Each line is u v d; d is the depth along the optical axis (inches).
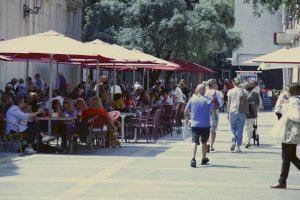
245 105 916.0
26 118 836.0
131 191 553.0
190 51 1979.6
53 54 898.7
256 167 742.5
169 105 1227.9
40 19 1587.1
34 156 807.7
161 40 1946.4
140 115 1099.9
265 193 562.9
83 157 806.5
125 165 729.6
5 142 921.5
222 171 698.8
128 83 2078.0
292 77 2284.7
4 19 1315.2
